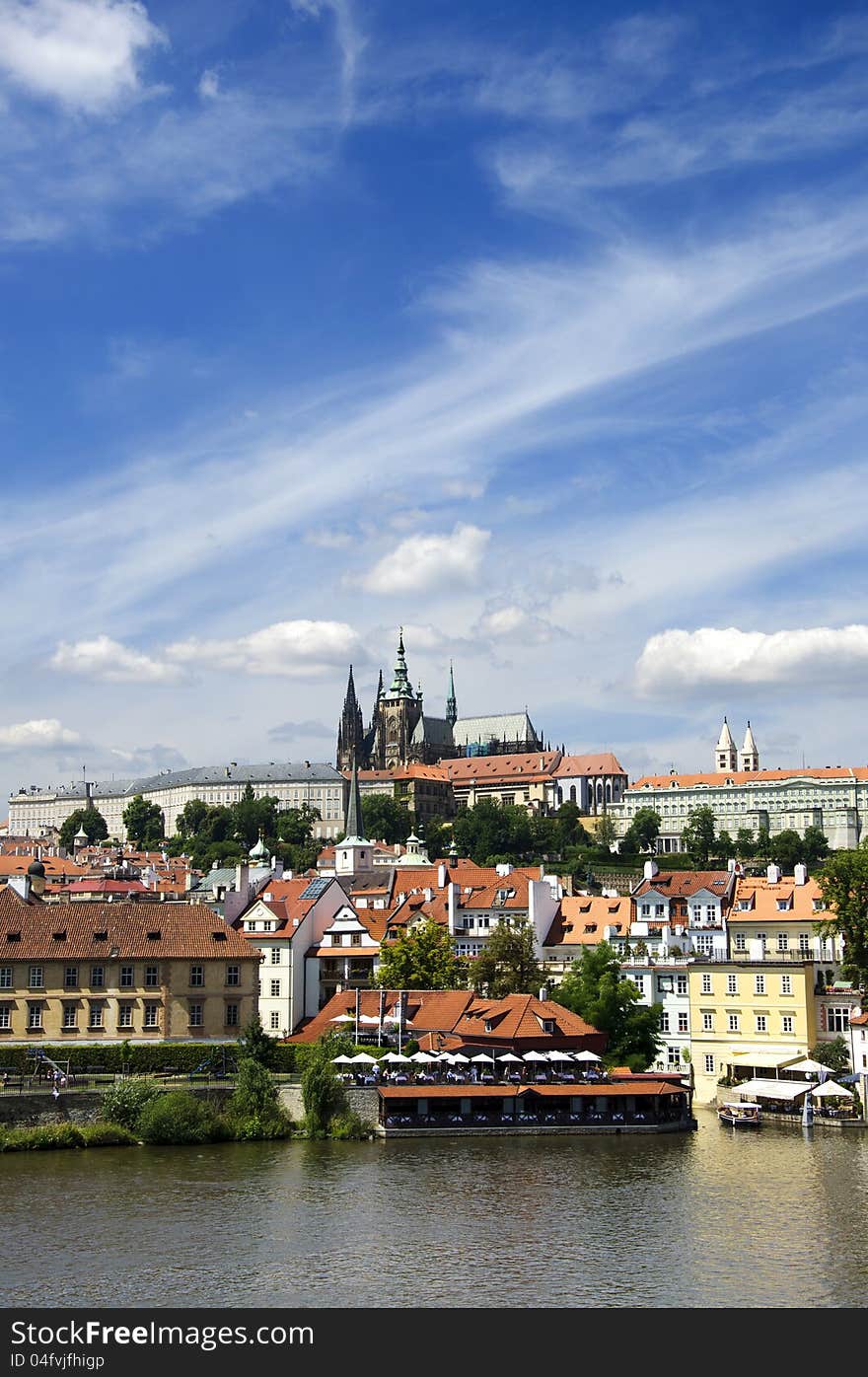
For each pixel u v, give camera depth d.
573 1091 156.75
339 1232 110.94
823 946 186.75
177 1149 143.62
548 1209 118.69
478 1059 159.62
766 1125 163.25
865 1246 107.62
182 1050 163.00
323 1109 152.12
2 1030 166.25
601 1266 102.56
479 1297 95.62
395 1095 152.12
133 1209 117.62
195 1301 94.75
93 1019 167.88
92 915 173.88
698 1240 109.12
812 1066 168.88
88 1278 99.19
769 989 183.00
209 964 171.62
